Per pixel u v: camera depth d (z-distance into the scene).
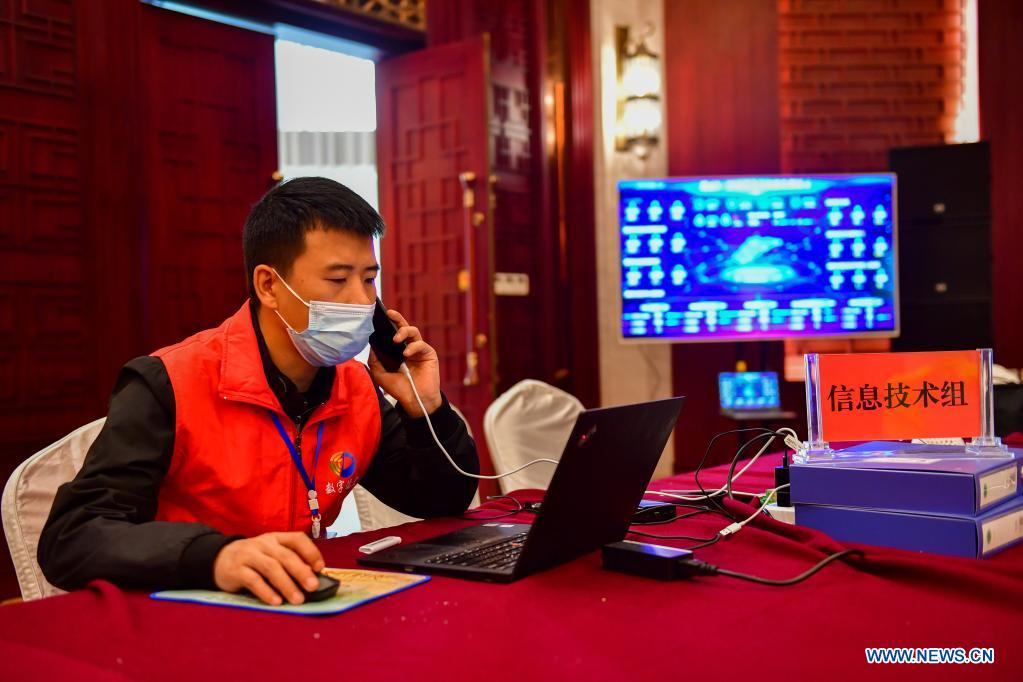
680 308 4.78
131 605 0.95
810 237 4.74
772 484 1.72
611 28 5.40
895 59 5.39
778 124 5.31
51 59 3.44
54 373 3.42
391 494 1.60
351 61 8.27
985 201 4.32
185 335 4.04
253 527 1.34
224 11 4.16
